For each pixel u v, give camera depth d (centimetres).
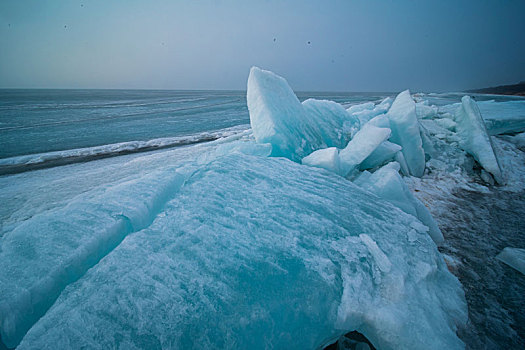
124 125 1322
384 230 194
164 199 216
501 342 153
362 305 137
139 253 146
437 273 175
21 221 285
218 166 263
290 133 357
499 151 549
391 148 379
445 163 469
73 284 129
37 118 1648
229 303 125
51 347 101
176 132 1088
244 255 153
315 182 259
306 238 173
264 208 202
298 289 138
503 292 196
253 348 118
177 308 119
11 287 122
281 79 396
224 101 3762
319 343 133
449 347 125
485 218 315
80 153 702
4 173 534
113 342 105
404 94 488
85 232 159
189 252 150
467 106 556
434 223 267
